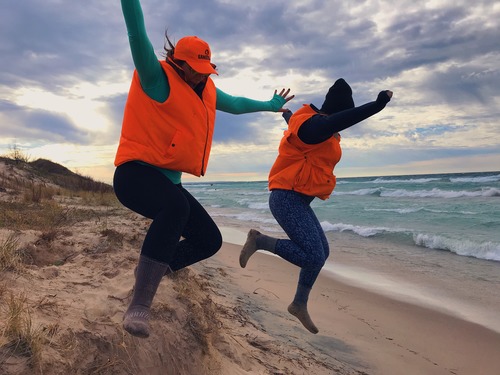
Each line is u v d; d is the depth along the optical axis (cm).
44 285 331
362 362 472
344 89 316
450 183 4050
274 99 348
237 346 391
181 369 298
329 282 840
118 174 252
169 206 241
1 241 434
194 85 258
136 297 231
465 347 543
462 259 1057
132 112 246
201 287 496
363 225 1703
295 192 323
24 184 1711
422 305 702
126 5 215
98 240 538
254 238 323
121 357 264
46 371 212
